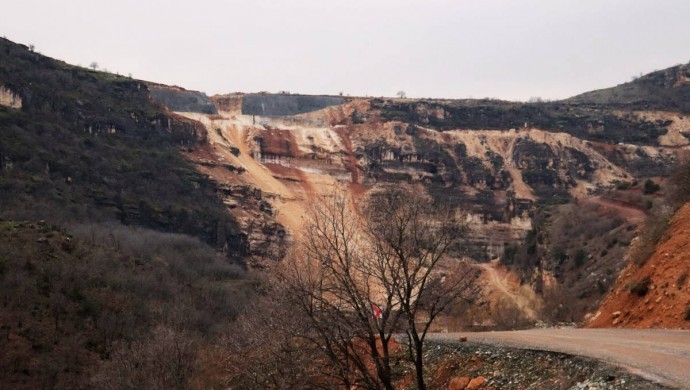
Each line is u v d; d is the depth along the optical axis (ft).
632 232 219.82
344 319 60.08
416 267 59.41
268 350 68.23
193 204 456.45
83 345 193.26
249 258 437.58
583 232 258.78
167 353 124.98
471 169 602.44
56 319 202.39
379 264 59.72
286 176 565.12
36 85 474.08
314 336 65.00
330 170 586.86
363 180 585.63
